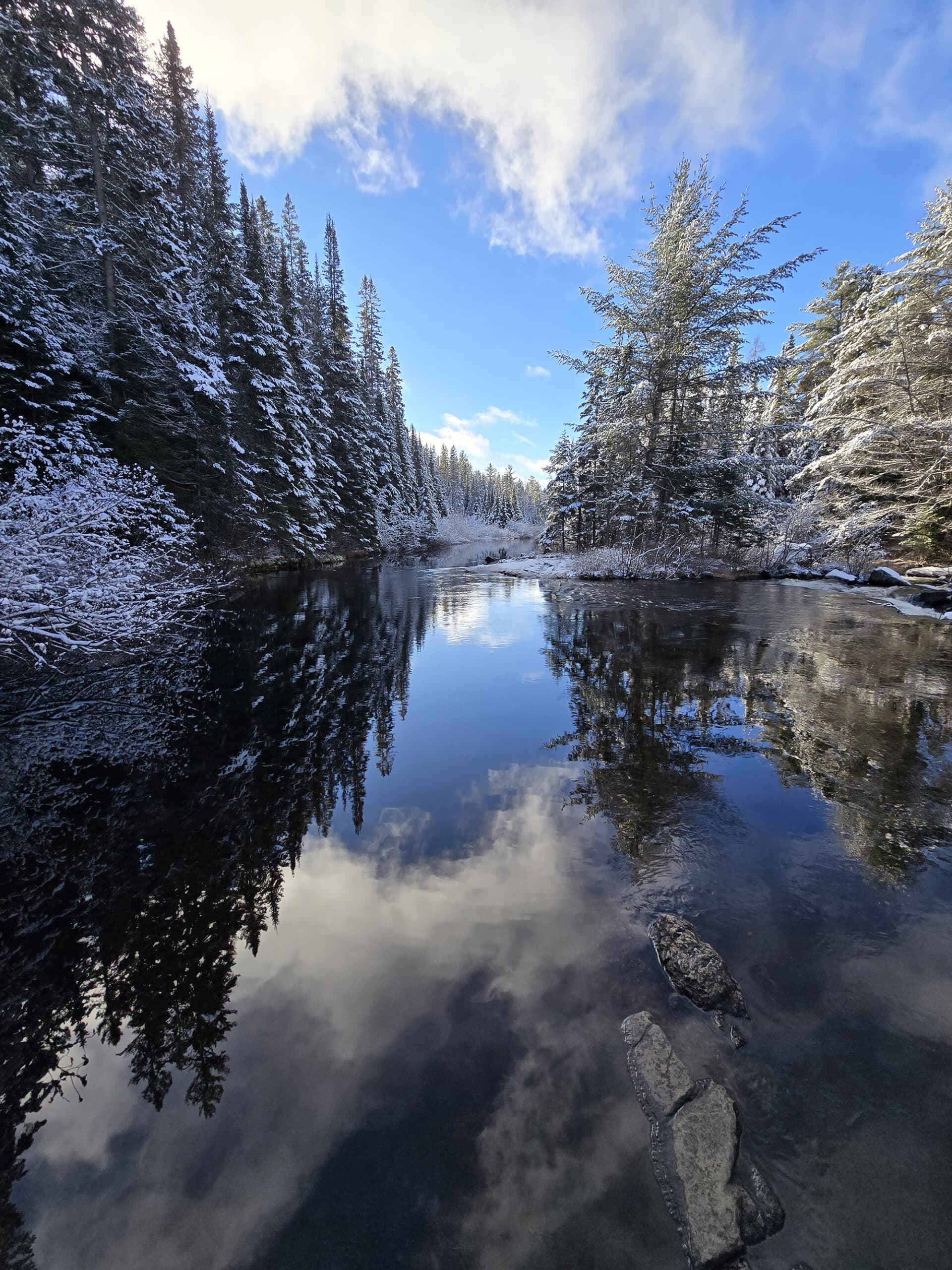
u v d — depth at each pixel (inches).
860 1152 57.5
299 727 197.2
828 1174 55.5
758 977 80.4
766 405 993.5
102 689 243.9
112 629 251.3
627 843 119.3
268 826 131.6
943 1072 65.7
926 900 97.7
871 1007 74.9
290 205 1175.0
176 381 527.2
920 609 423.5
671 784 146.9
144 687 247.4
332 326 1164.5
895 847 114.4
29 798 146.6
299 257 1186.0
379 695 235.3
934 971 81.0
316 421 954.1
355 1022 75.8
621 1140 59.4
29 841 126.5
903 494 633.0
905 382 615.5
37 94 453.1
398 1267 49.8
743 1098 63.2
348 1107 64.2
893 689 219.8
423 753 173.2
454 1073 67.7
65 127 473.1
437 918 97.4
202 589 375.2
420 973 84.5
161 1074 69.5
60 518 251.6
